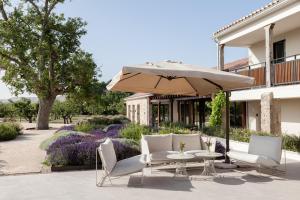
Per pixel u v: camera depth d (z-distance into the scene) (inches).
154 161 326.3
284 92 492.1
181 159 302.4
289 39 605.9
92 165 355.6
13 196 247.3
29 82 960.9
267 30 534.6
